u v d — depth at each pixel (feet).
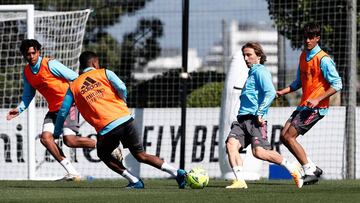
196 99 149.18
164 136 120.98
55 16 129.59
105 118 78.18
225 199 65.00
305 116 89.04
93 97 78.38
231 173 110.01
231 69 110.42
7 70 147.33
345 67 115.96
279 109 115.65
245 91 81.97
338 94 142.10
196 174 80.53
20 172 122.11
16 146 122.42
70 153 121.39
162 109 121.08
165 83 162.20
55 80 93.09
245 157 107.96
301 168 92.12
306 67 88.22
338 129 114.73
